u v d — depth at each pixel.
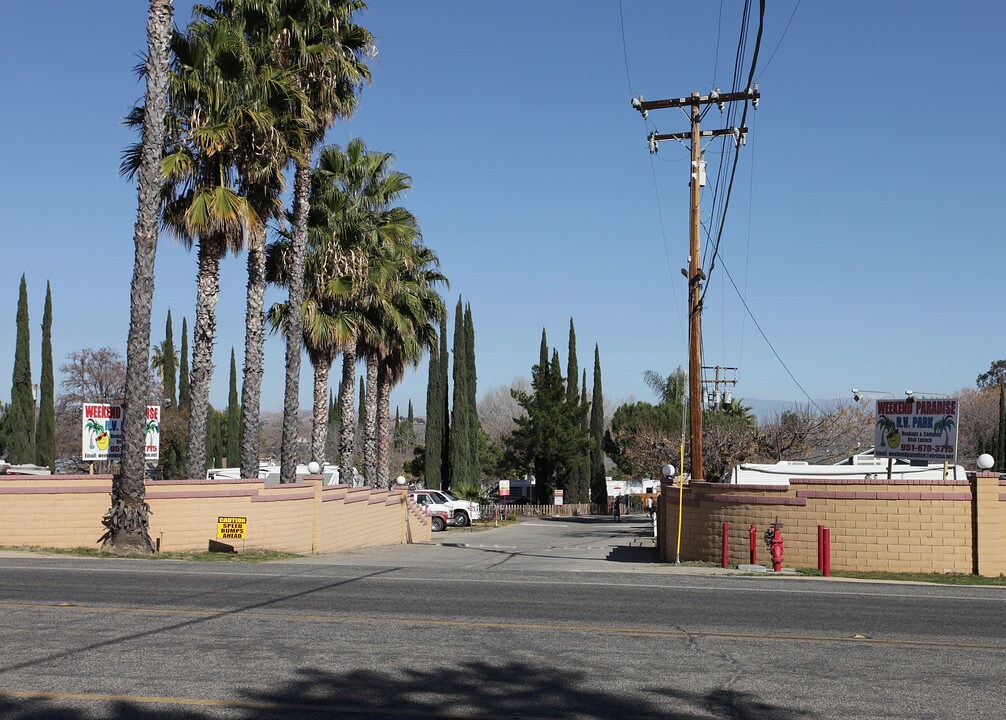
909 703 7.68
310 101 26.28
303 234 27.00
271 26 25.20
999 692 8.06
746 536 20.27
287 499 22.61
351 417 34.47
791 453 52.53
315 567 17.09
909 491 18.70
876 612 12.28
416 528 35.25
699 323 25.22
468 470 59.31
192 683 7.87
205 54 22.09
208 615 11.01
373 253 34.06
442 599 12.76
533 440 71.56
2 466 26.83
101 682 7.83
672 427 66.88
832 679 8.45
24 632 9.81
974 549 18.41
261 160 23.28
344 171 33.78
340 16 27.09
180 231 23.20
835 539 19.12
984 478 18.41
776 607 12.58
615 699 7.67
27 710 7.01
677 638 10.18
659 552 25.61
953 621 11.64
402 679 8.16
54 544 19.50
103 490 19.94
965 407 70.06
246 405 25.27
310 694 7.61
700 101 25.56
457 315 59.91
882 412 20.25
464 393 59.66
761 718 7.21
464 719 7.06
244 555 19.80
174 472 51.16
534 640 9.94
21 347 52.56
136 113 21.86
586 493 75.56
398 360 39.75
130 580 14.13
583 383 84.19
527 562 21.67
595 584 14.88
